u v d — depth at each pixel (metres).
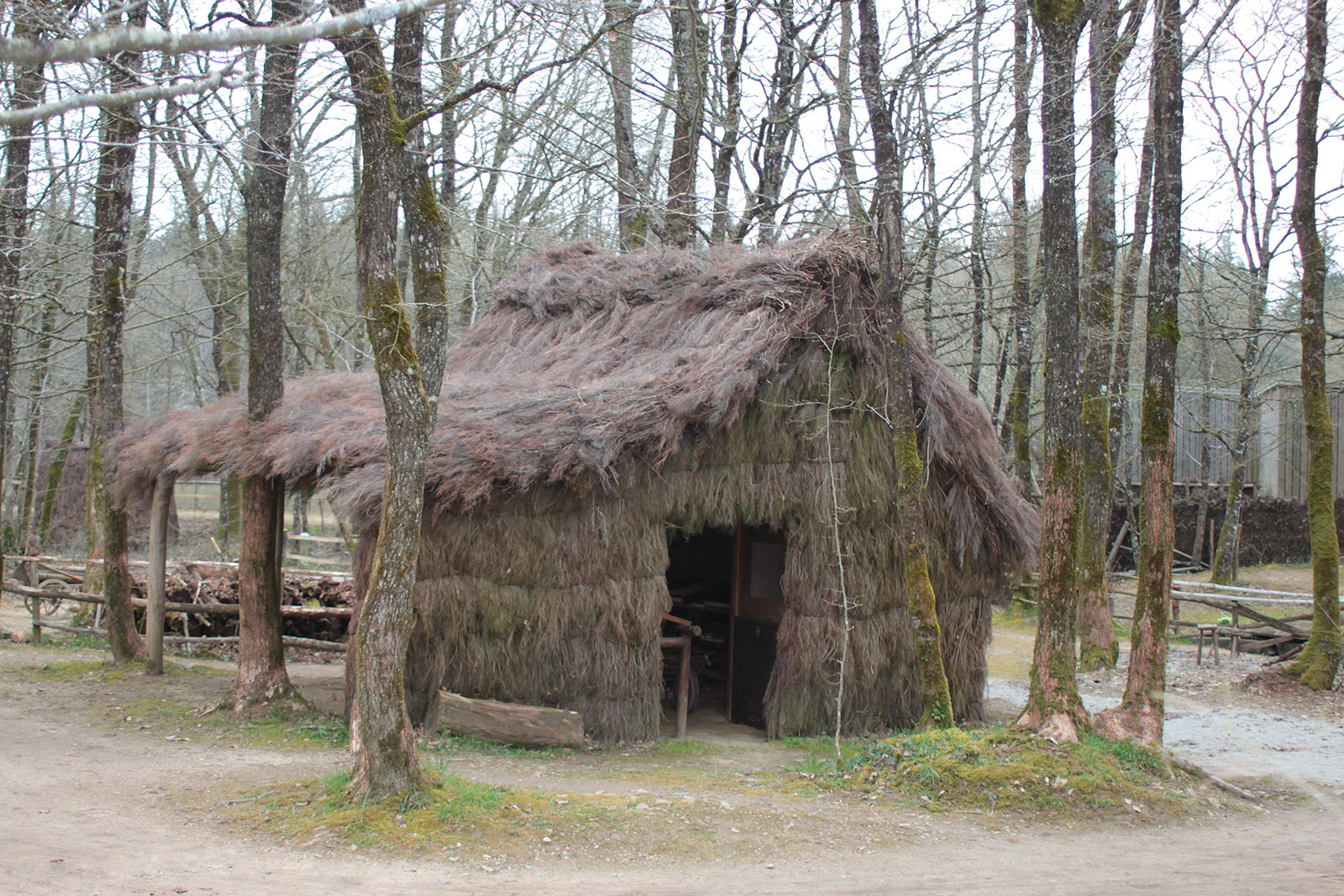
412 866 5.59
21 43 2.41
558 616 9.13
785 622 9.86
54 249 14.59
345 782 6.83
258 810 6.61
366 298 6.40
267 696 10.25
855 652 9.77
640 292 12.21
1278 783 8.55
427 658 9.23
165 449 11.49
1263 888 5.77
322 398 11.03
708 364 9.47
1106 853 6.36
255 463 9.86
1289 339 27.53
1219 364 26.53
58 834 6.12
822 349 9.87
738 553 11.04
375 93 6.48
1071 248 8.00
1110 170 12.62
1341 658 12.87
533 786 7.52
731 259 11.59
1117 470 21.39
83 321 23.98
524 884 5.38
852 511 9.70
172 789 7.25
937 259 18.20
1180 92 8.80
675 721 10.91
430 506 8.95
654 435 9.03
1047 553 8.09
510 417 9.18
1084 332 14.34
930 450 10.09
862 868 5.88
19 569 19.09
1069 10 8.19
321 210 23.28
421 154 7.09
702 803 6.96
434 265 6.85
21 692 10.95
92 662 12.88
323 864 5.61
